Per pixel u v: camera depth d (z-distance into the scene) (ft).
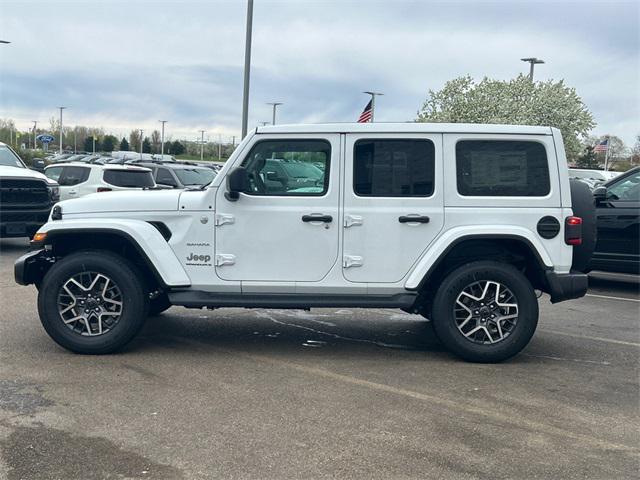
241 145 18.67
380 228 18.49
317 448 12.64
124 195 19.22
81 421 13.75
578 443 13.15
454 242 18.26
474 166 18.56
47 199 38.29
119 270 18.38
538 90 120.88
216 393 15.61
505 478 11.61
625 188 30.91
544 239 18.51
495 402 15.39
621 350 20.35
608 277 36.68
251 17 62.64
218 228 18.61
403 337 21.63
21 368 17.28
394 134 18.49
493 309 18.52
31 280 19.52
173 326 22.63
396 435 13.33
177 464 11.88
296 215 18.51
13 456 12.11
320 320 24.08
